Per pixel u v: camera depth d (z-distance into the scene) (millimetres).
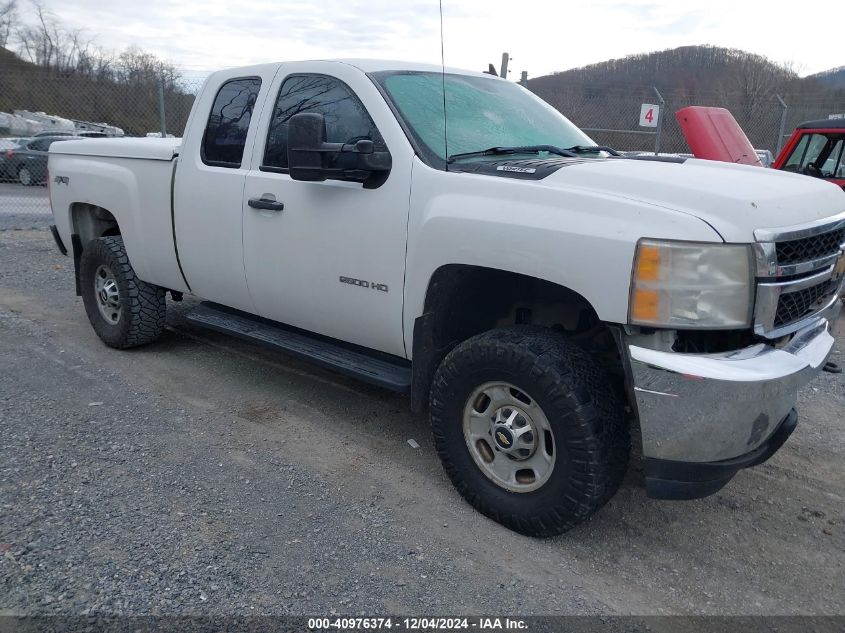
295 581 2738
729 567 2984
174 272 4727
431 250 3197
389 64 3895
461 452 3236
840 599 2801
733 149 7453
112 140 5207
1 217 12164
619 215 2703
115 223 5699
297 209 3779
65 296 7051
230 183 4148
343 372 3760
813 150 8359
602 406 2832
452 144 3494
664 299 2590
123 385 4699
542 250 2826
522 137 3820
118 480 3436
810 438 4254
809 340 3039
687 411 2619
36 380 4715
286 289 3975
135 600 2578
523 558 2967
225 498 3324
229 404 4461
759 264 2613
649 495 2822
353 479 3566
